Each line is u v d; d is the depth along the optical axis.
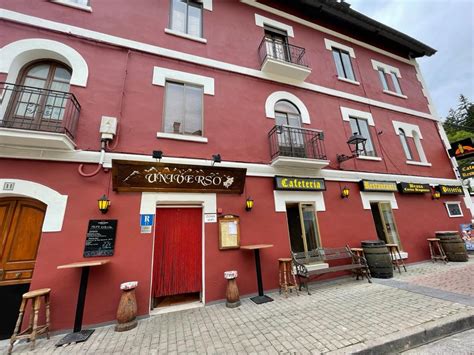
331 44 9.21
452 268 6.65
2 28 4.70
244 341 3.19
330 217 6.71
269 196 6.14
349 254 6.19
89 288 4.12
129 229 4.64
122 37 5.75
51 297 3.87
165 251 5.09
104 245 4.37
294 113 7.45
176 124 5.81
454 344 3.04
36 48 4.81
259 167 6.21
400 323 3.42
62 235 4.17
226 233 5.36
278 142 6.63
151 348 3.17
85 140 4.77
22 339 3.61
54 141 4.20
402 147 9.03
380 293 4.89
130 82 5.52
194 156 5.60
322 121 7.71
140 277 4.48
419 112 10.27
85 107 4.93
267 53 7.25
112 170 4.50
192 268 5.21
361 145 8.19
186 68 6.25
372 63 9.99
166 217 5.30
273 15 8.31
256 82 7.09
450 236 7.77
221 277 5.11
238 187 5.73
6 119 4.44
